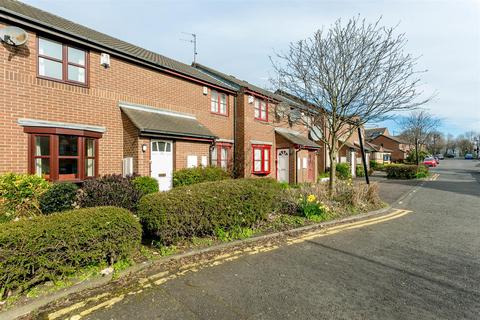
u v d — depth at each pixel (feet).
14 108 23.48
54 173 25.66
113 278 12.13
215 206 17.03
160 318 9.34
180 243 16.05
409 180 63.77
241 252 15.65
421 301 10.49
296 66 30.81
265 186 20.76
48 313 9.67
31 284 10.98
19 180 20.56
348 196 27.99
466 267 13.70
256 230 19.26
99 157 29.43
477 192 42.22
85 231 11.80
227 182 19.51
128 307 10.03
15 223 10.95
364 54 27.12
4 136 22.90
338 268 13.52
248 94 48.44
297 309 9.92
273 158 53.01
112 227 12.64
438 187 48.85
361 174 79.15
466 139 324.19
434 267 13.69
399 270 13.30
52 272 11.17
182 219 15.53
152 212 14.93
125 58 31.99
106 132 30.14
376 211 27.02
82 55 28.53
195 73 44.37
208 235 17.37
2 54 22.99
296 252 15.72
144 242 16.25
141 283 11.84
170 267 13.47
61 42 26.78
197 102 41.83
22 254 10.26
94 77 29.22
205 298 10.66
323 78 28.78
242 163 46.85
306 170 55.77
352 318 9.39
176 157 34.45
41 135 25.20
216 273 12.87
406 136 111.04
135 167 30.53
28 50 24.44
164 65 36.24
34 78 24.72
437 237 18.78
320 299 10.61
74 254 11.55
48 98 25.59
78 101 27.78
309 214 22.99
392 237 18.71
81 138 27.71
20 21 23.52
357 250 16.11
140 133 29.81
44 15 29.91
